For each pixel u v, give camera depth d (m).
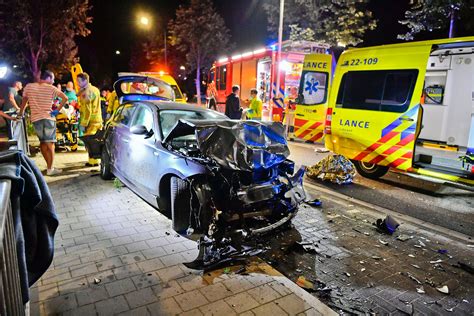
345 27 18.27
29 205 2.27
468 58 7.84
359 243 4.51
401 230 4.97
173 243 4.16
